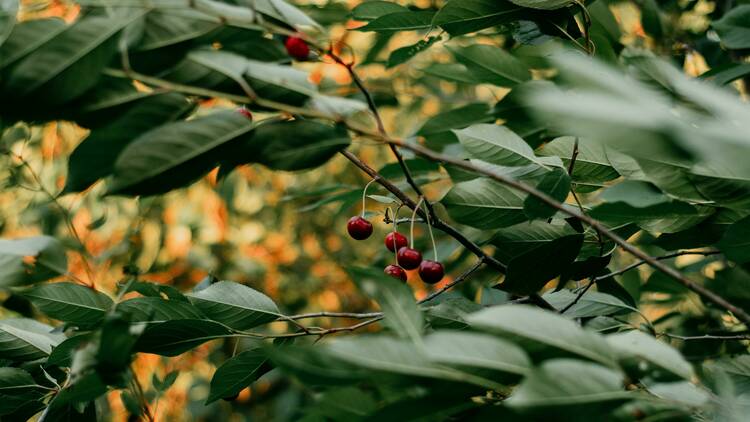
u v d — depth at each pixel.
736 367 0.86
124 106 0.74
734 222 0.80
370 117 0.84
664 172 0.77
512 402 0.58
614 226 0.90
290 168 0.75
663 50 1.18
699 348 1.11
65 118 0.73
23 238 0.76
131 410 1.05
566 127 0.50
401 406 0.66
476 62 1.00
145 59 0.74
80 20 0.72
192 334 0.87
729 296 1.04
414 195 1.19
